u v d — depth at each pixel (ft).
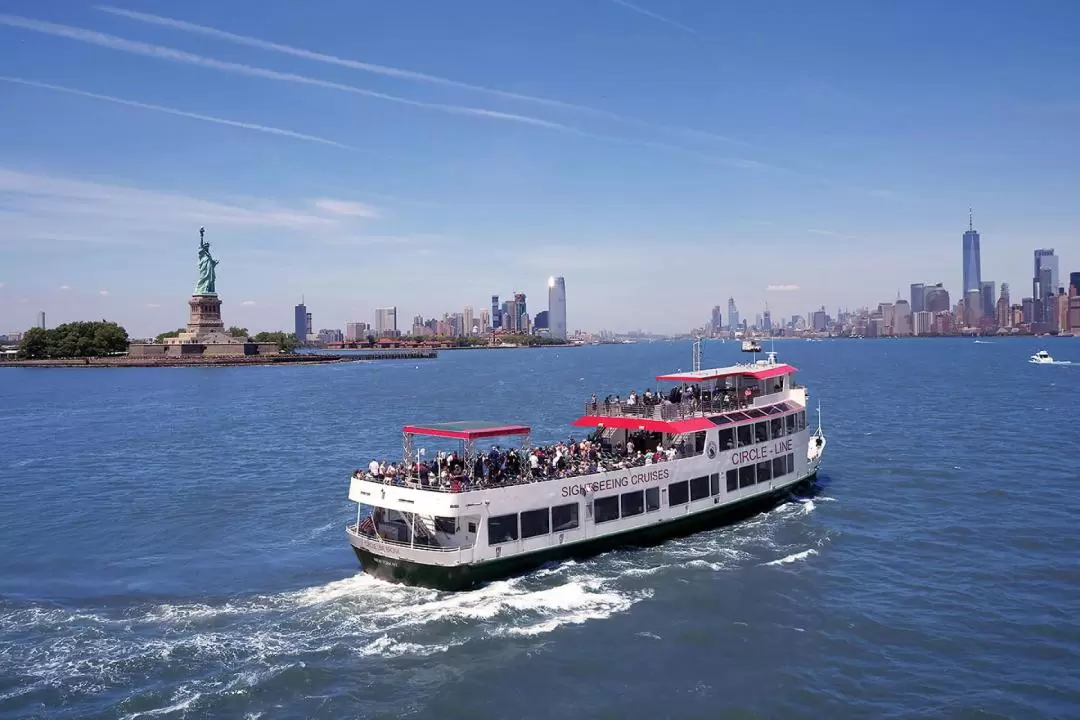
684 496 174.50
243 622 131.75
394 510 150.30
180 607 139.03
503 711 102.42
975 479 230.89
